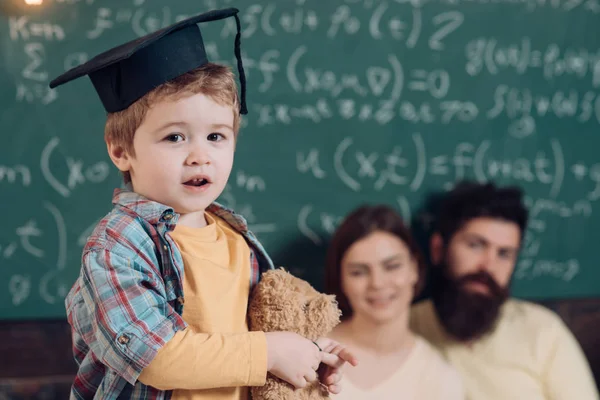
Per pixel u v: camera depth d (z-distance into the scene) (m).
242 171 2.07
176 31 0.92
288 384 0.91
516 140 2.25
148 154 0.91
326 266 2.04
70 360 1.99
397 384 1.95
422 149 2.18
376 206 2.05
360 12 2.12
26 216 1.96
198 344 0.85
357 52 2.13
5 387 1.95
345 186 2.14
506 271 2.11
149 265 0.89
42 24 1.94
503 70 2.23
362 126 2.14
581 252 2.31
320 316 0.96
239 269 0.96
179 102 0.89
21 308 1.97
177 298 0.90
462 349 2.06
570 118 2.28
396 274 1.99
